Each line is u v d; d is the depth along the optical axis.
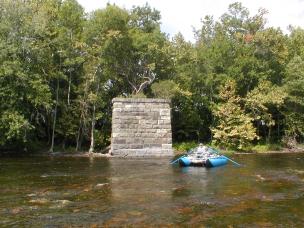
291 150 50.69
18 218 13.65
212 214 14.28
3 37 37.31
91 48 44.16
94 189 19.19
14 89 36.09
